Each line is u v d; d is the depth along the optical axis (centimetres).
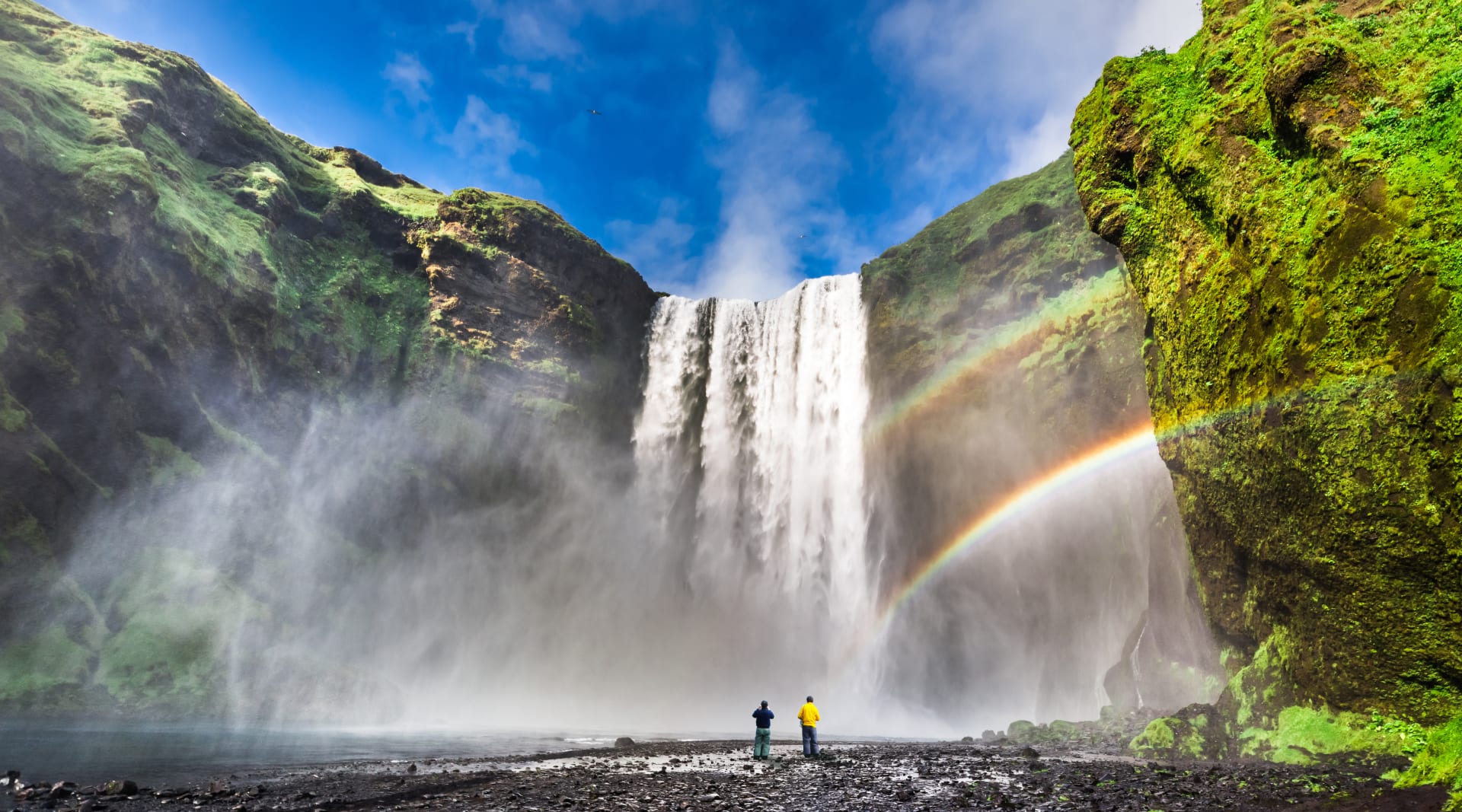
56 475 3662
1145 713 2603
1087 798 1184
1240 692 1709
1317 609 1497
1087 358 4800
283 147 6034
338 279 5631
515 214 6594
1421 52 1470
